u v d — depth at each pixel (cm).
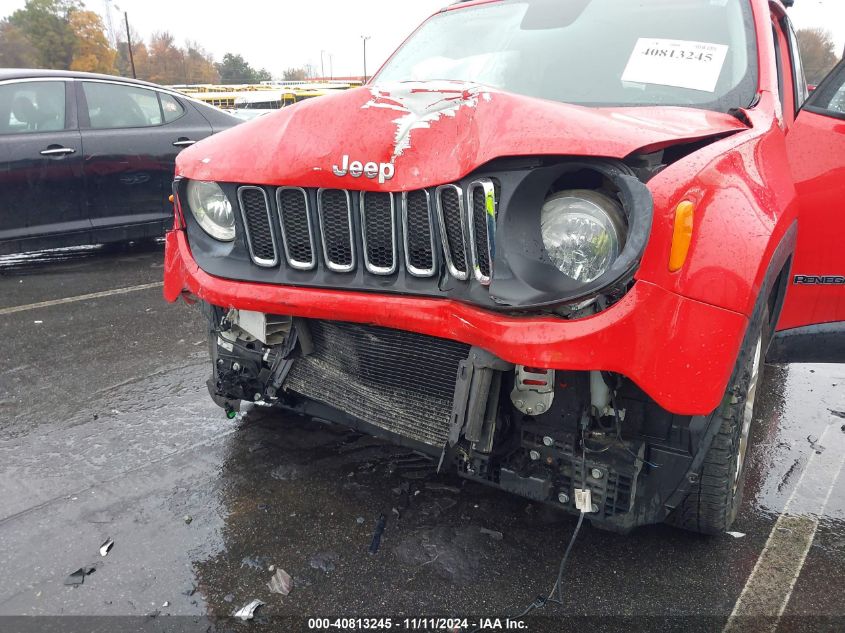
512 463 197
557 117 173
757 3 276
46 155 559
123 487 254
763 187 192
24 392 340
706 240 166
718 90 249
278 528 230
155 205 635
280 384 238
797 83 309
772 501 255
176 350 402
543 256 171
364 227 193
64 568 209
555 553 218
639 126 182
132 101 624
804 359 274
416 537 225
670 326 161
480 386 179
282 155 202
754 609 196
